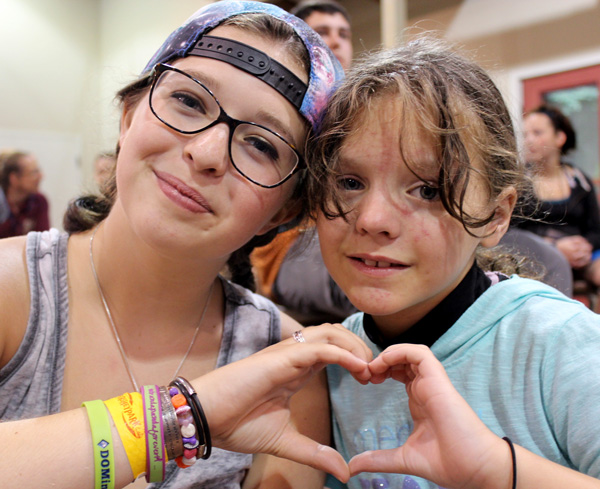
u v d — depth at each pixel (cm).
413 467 66
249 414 73
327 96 82
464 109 74
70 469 61
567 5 195
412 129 70
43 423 64
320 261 135
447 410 64
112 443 63
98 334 85
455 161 70
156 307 86
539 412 72
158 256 80
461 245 74
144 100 79
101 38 231
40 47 226
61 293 82
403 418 83
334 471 72
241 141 75
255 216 77
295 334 79
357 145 73
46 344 79
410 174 71
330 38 161
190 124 73
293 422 89
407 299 74
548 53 200
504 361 77
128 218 76
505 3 206
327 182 76
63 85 232
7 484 58
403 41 99
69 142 235
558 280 129
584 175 182
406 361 69
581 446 66
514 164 83
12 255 83
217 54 74
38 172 230
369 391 88
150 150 73
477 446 62
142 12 203
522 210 100
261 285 143
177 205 72
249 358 73
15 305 79
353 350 78
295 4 182
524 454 62
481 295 83
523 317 78
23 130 228
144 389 68
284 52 78
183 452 67
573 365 69
